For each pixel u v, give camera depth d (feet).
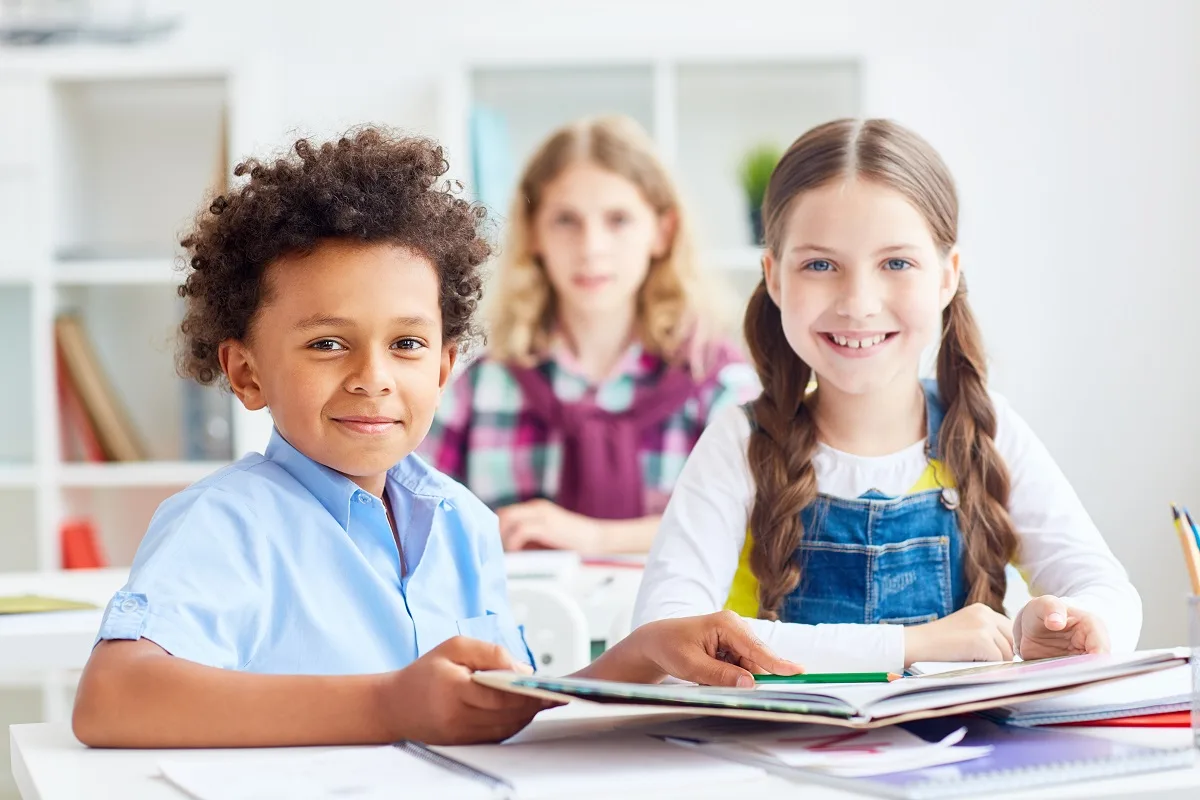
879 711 2.06
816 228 4.12
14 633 4.15
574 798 1.91
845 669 3.61
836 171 4.12
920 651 3.59
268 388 3.22
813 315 4.15
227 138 9.95
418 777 2.02
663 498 9.68
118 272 9.86
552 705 2.37
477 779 1.99
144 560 2.83
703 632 2.85
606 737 2.38
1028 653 3.08
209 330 3.45
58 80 10.05
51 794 2.02
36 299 9.84
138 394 10.69
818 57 9.91
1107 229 10.58
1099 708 2.38
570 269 9.79
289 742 2.38
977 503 4.28
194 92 10.73
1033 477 4.38
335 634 3.03
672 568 4.12
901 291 4.13
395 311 3.15
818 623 4.32
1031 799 1.88
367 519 3.26
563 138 9.83
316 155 3.32
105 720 2.40
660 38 10.66
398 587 3.30
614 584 5.61
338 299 3.10
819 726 2.40
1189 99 10.52
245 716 2.38
